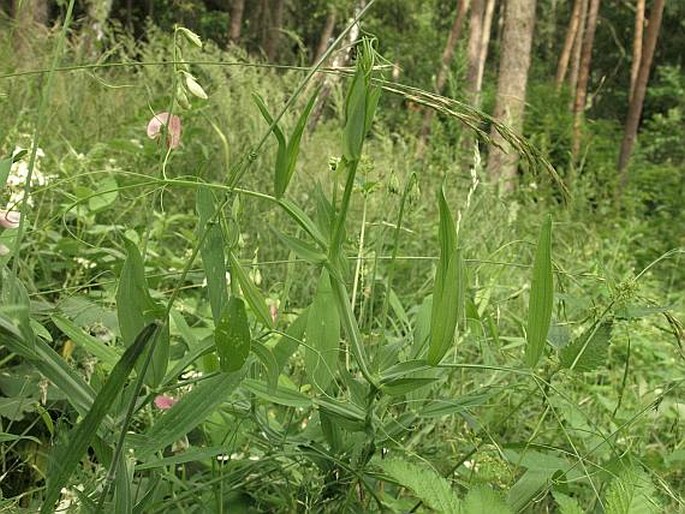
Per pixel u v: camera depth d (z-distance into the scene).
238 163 1.46
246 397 1.75
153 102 4.22
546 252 1.46
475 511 1.38
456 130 5.61
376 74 1.51
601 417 2.83
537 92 15.48
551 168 1.63
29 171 1.33
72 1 1.35
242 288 1.47
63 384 1.31
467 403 1.76
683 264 7.64
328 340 1.68
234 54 7.29
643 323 4.20
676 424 2.53
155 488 1.54
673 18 29.72
